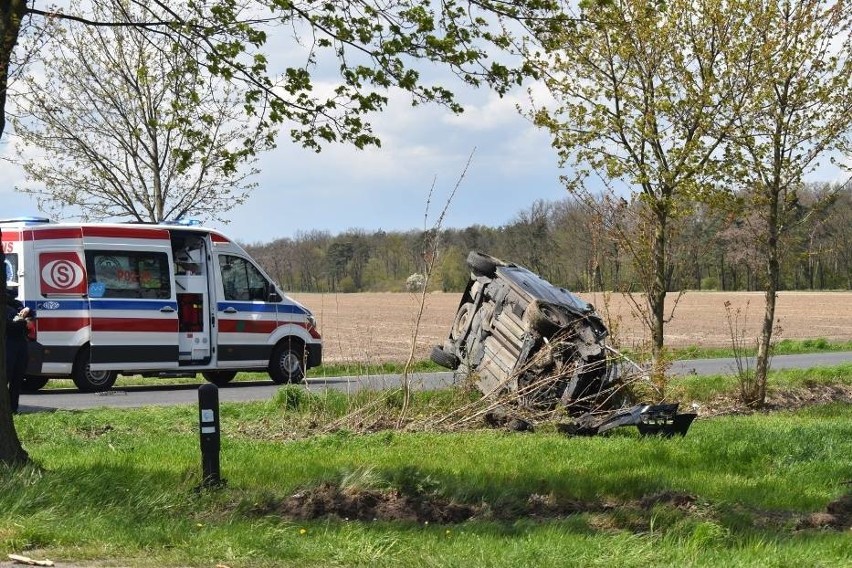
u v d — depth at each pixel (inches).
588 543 299.6
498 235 3698.3
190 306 846.5
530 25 398.9
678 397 734.5
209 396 367.6
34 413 608.1
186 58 412.8
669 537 314.8
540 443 531.8
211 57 402.3
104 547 284.2
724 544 312.0
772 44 697.6
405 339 1549.0
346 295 3983.8
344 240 4264.3
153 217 996.6
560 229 2513.5
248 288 881.5
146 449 480.7
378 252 4266.7
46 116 951.6
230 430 582.9
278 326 895.1
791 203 768.9
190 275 849.5
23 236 789.9
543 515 357.7
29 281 786.8
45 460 430.3
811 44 712.4
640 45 684.1
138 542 288.7
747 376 799.7
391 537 299.3
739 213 717.9
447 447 517.7
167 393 812.6
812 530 341.7
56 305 791.1
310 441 534.0
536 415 616.1
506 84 406.3
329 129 413.1
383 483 371.9
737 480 433.1
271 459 454.0
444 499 365.4
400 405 633.0
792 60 706.8
